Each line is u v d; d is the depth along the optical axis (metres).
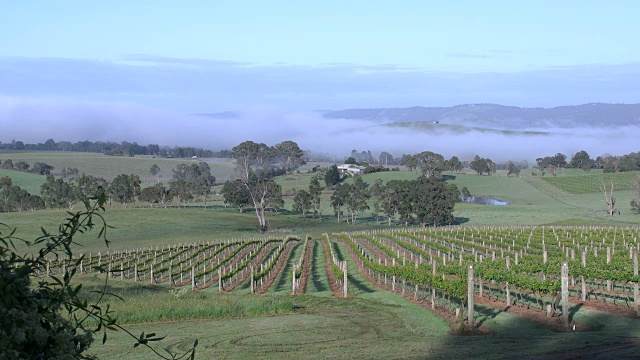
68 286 6.34
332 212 134.50
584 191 152.75
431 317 26.17
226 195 128.75
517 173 198.38
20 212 105.62
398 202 112.50
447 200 106.69
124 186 131.75
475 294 32.38
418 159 174.38
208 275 51.59
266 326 24.69
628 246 56.56
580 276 31.39
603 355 16.98
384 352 18.98
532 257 43.56
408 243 66.19
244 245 73.12
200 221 110.25
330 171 163.38
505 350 18.48
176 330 23.84
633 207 120.94
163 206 139.00
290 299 33.78
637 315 24.17
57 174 188.12
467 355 17.89
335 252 68.31
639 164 184.62
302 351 19.50
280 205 124.06
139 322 26.25
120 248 78.94
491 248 60.34
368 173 187.38
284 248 71.75
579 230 75.38
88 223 6.51
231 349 19.95
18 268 5.96
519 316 25.30
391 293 36.03
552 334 21.44
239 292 40.31
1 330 5.61
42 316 6.08
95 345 20.42
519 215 116.75
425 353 18.56
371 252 64.19
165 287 42.50
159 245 82.31
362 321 25.92
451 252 56.19
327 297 35.34
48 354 5.89
